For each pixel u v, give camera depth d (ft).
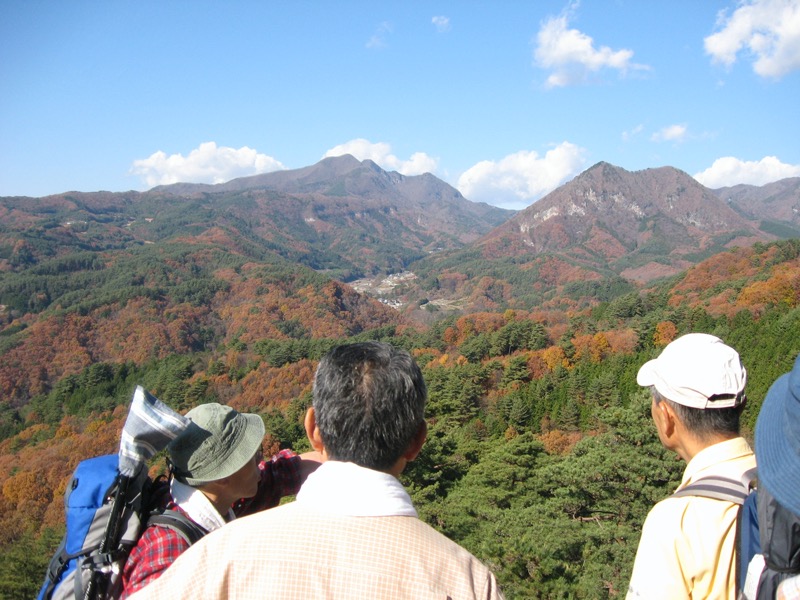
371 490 5.29
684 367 7.06
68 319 396.37
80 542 6.76
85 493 6.97
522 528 34.09
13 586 43.68
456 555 5.16
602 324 285.43
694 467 6.89
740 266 351.05
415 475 50.90
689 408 6.97
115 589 6.61
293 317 457.27
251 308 451.53
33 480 169.07
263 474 9.30
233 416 7.94
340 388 5.65
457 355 289.12
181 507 7.33
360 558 4.82
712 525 6.12
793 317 147.74
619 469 33.50
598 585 24.99
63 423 240.73
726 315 218.59
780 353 120.47
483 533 37.35
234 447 7.59
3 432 269.85
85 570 6.59
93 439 197.26
